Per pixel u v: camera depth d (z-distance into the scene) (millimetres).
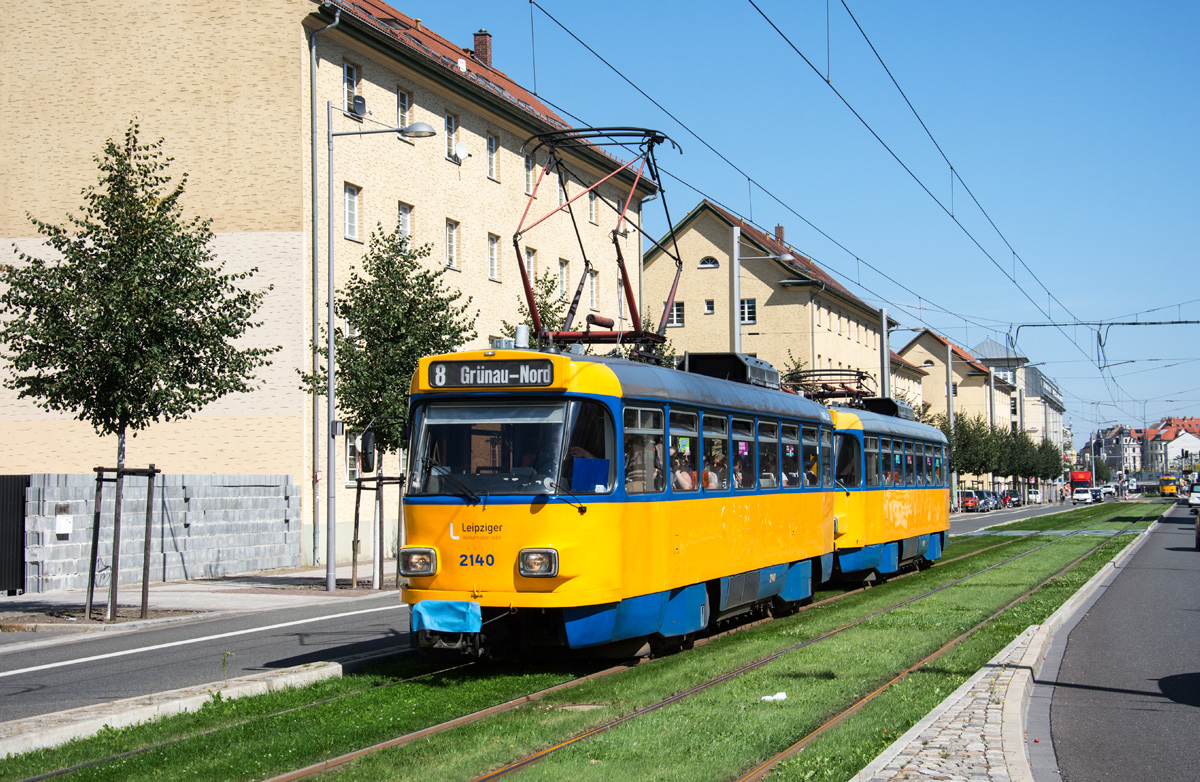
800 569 17000
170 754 7594
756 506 15039
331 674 10750
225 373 18047
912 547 24016
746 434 14891
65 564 21344
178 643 14289
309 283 29328
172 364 17141
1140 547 34312
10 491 20953
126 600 20047
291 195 29312
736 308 27875
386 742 7980
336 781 6809
